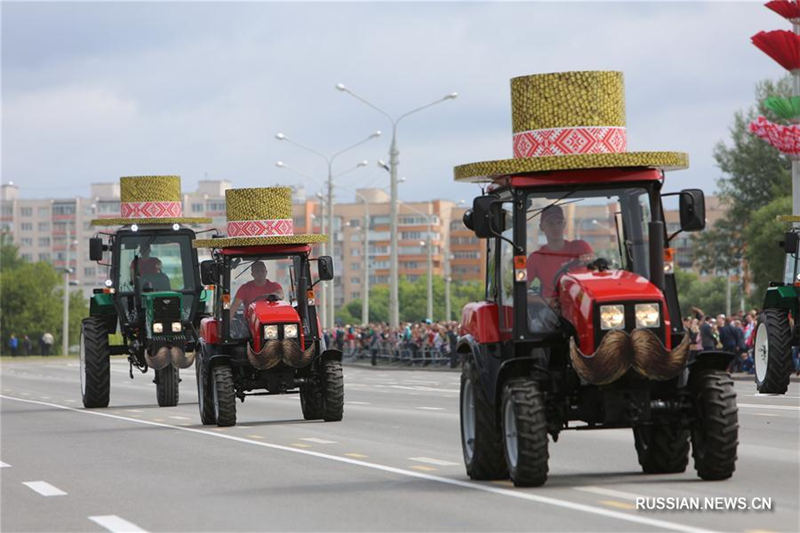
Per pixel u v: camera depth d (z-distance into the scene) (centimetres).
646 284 1738
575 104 1828
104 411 4047
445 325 7944
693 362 1791
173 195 4222
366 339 9238
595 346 1708
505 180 1880
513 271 1827
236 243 3203
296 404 4250
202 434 2986
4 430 3294
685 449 1927
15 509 1783
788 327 3731
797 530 1416
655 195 1825
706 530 1417
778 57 5034
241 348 3209
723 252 13100
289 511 1683
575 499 1678
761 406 3372
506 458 1822
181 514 1686
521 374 1797
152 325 4081
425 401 4247
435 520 1562
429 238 13650
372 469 2150
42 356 15925
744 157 12825
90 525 1614
